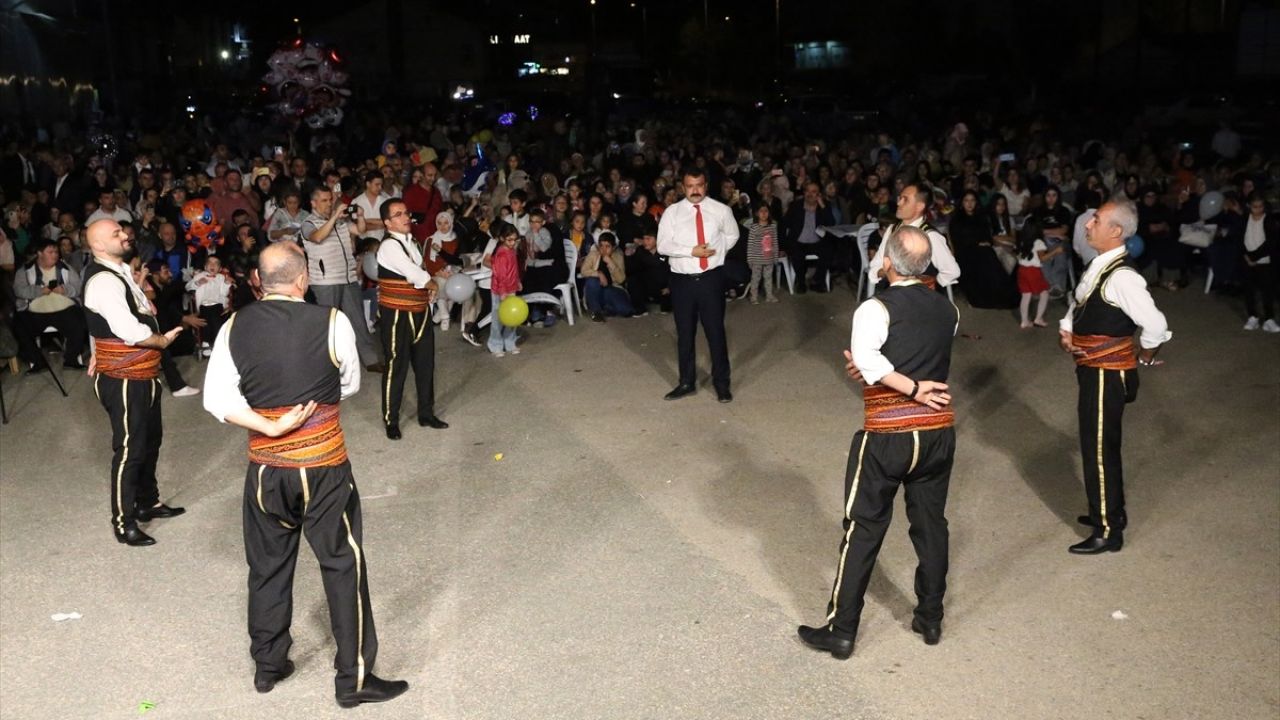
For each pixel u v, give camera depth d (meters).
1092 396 5.24
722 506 6.07
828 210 12.38
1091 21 36.16
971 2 39.12
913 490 4.43
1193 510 5.90
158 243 10.47
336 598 4.07
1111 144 17.95
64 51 24.84
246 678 4.39
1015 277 11.24
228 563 5.48
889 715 4.03
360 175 12.18
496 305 9.70
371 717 4.09
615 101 36.72
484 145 19.03
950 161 16.66
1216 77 32.72
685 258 7.94
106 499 6.42
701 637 4.62
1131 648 4.47
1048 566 5.25
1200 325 10.38
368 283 10.48
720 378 8.09
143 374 5.54
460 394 8.50
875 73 41.56
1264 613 4.73
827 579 5.15
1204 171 14.09
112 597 5.11
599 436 7.37
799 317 11.08
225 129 24.06
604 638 4.62
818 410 7.87
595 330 10.69
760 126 23.86
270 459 3.98
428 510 6.07
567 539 5.64
